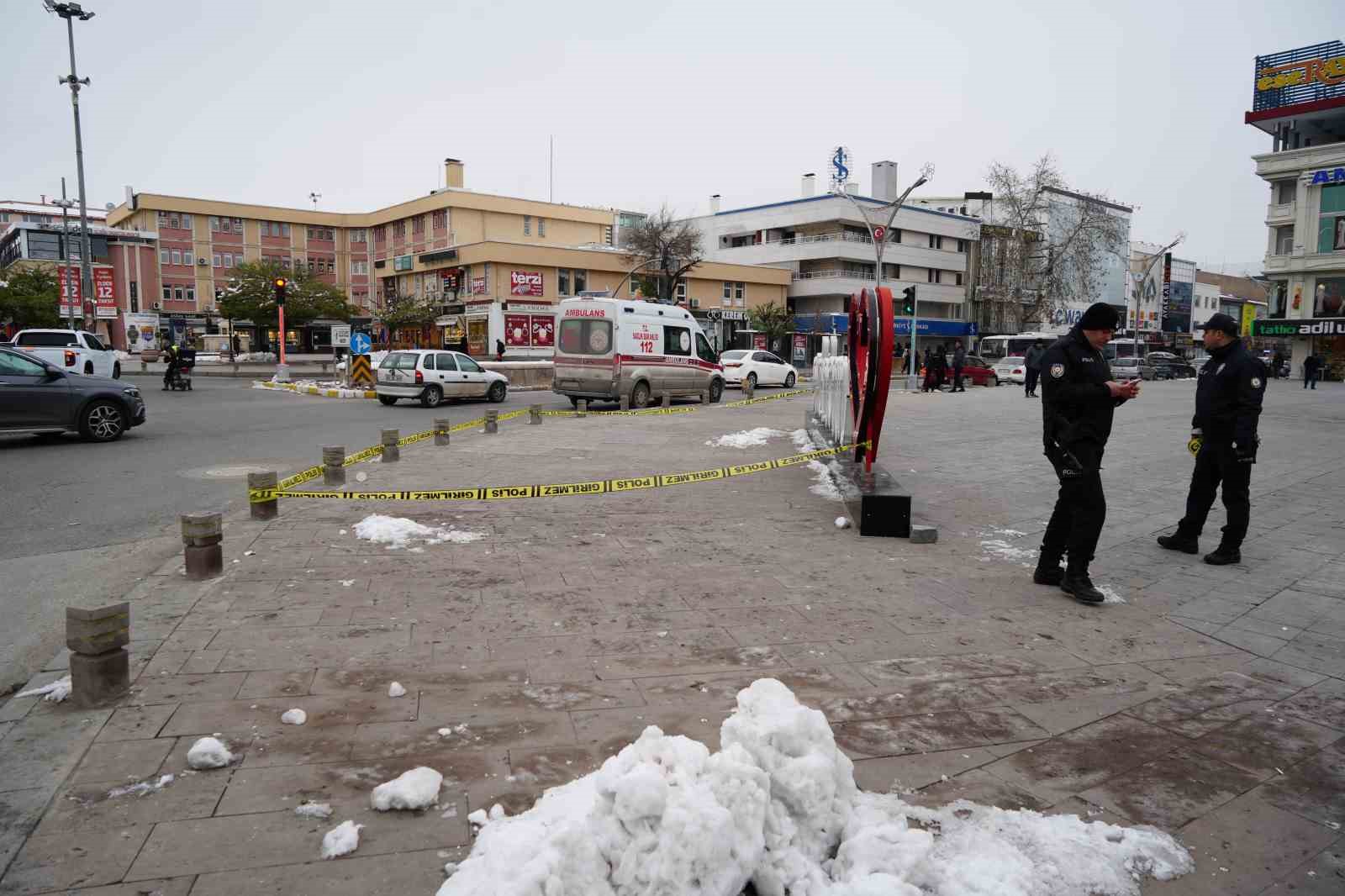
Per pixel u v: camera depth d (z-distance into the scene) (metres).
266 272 49.94
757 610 4.93
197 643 4.27
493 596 5.15
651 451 12.48
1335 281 42.50
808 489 9.30
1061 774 3.08
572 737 3.29
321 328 62.25
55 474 10.06
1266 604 5.19
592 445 13.16
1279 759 3.22
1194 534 6.43
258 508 7.34
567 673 3.95
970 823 2.69
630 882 2.13
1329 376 43.31
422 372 21.34
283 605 4.91
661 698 3.69
